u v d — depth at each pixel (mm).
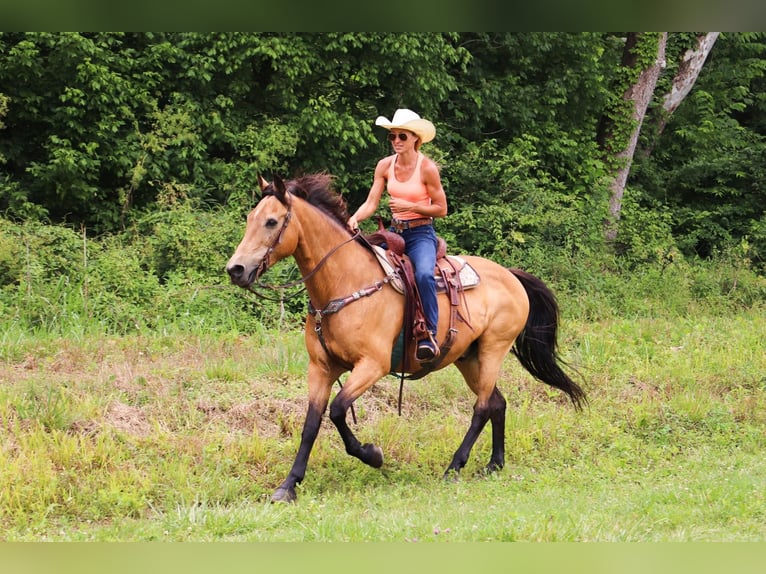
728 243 23172
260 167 17562
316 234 7680
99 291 14055
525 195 19625
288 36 17875
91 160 16469
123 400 9641
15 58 15953
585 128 23156
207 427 9258
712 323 16125
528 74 22422
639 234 21703
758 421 11234
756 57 27312
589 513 7105
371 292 7844
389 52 18234
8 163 17375
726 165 24266
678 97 24938
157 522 7129
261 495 8133
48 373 10414
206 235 15773
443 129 20375
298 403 10086
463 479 8719
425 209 8242
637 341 14297
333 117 17953
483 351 9102
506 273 9367
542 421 10391
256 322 13875
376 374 7859
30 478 7578
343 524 6746
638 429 10688
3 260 14125
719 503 7484
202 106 17984
